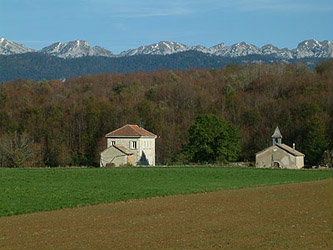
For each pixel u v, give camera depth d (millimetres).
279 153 116000
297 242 34531
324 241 34844
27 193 61062
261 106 158625
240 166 110125
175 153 139375
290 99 154875
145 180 78188
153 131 146625
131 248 33062
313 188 64500
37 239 35875
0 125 148125
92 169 96562
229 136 120062
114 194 60594
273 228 39062
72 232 38062
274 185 70500
